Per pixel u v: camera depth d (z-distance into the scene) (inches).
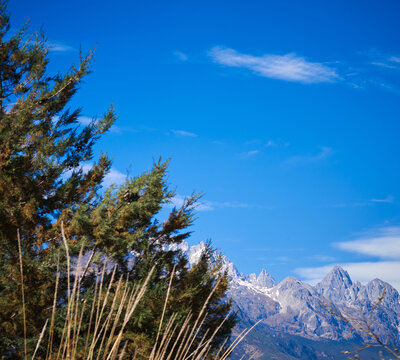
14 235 385.1
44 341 309.9
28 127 462.9
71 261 358.3
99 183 505.0
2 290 361.7
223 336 417.4
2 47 505.4
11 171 421.1
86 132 510.3
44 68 515.2
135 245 448.5
